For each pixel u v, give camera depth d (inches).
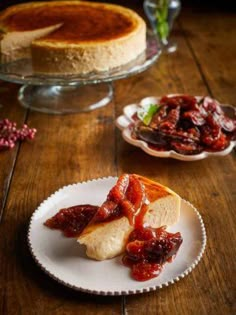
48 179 22.0
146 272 16.5
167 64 32.3
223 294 16.4
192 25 37.8
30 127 25.9
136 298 16.3
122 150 23.9
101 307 16.0
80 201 19.7
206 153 22.3
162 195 18.1
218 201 20.6
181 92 29.1
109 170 22.5
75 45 26.8
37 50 27.1
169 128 23.0
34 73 27.5
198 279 17.0
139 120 24.0
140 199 17.8
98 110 27.4
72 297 16.3
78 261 17.1
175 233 18.0
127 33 28.6
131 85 29.9
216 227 19.3
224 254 18.0
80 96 28.6
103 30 29.3
